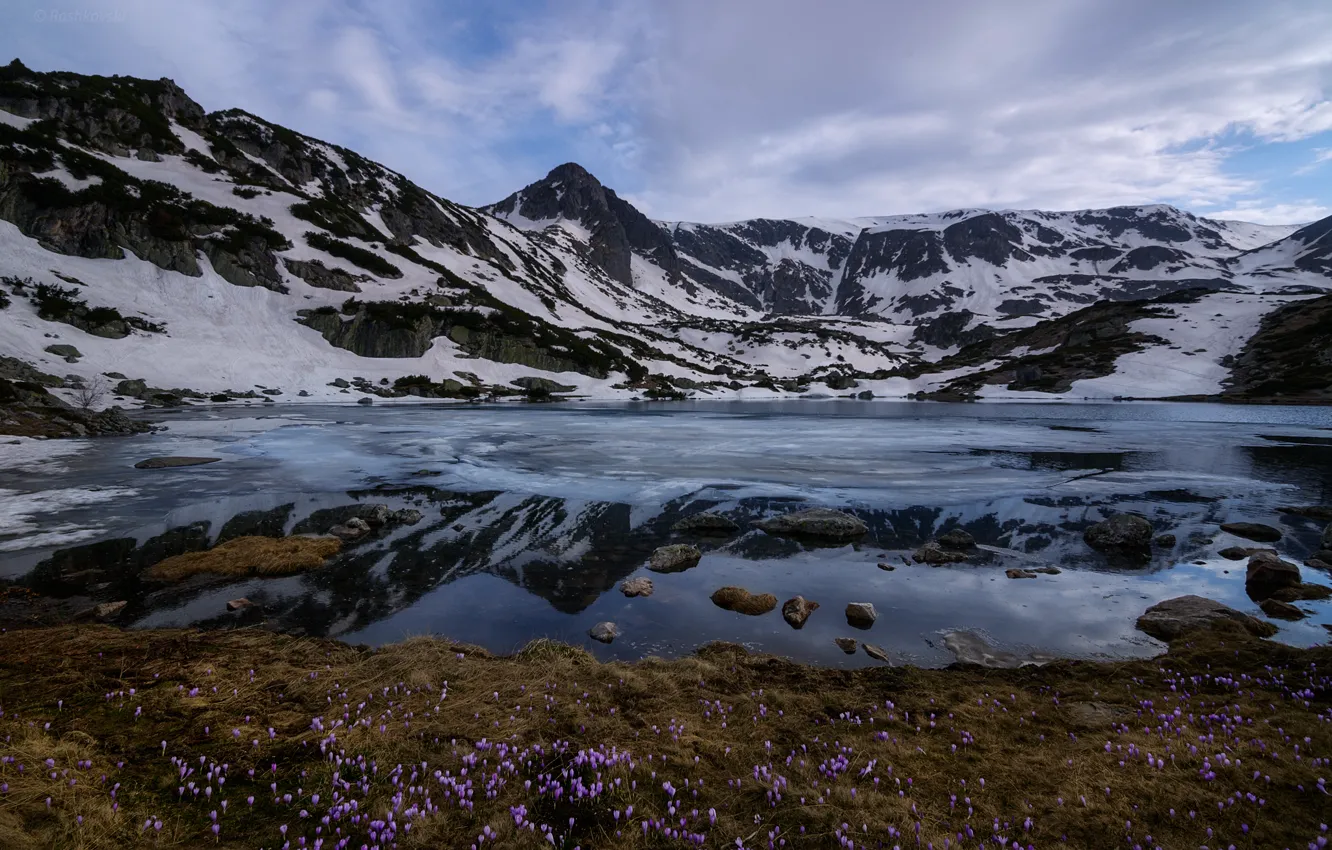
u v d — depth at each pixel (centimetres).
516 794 457
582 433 4238
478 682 684
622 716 609
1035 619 987
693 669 738
